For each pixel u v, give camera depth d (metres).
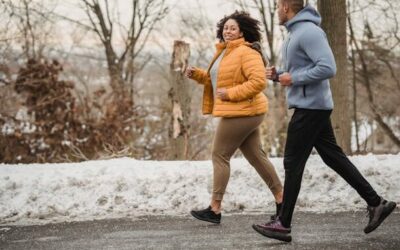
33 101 14.05
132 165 7.16
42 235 5.07
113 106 14.45
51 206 6.10
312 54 4.25
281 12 4.49
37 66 14.02
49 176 6.68
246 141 5.22
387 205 4.45
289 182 4.40
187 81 11.32
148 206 6.21
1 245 4.74
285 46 4.48
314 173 6.59
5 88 13.84
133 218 5.74
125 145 13.95
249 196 6.38
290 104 4.45
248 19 5.11
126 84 15.91
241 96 4.86
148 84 21.95
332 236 4.70
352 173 4.50
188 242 4.64
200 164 7.09
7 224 5.61
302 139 4.38
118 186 6.45
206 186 6.48
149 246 4.55
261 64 4.91
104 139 14.07
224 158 5.17
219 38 5.32
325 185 6.46
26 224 5.59
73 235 5.04
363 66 19.72
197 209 6.14
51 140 13.99
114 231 5.15
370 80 21.05
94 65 21.53
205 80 5.36
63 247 4.61
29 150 13.96
